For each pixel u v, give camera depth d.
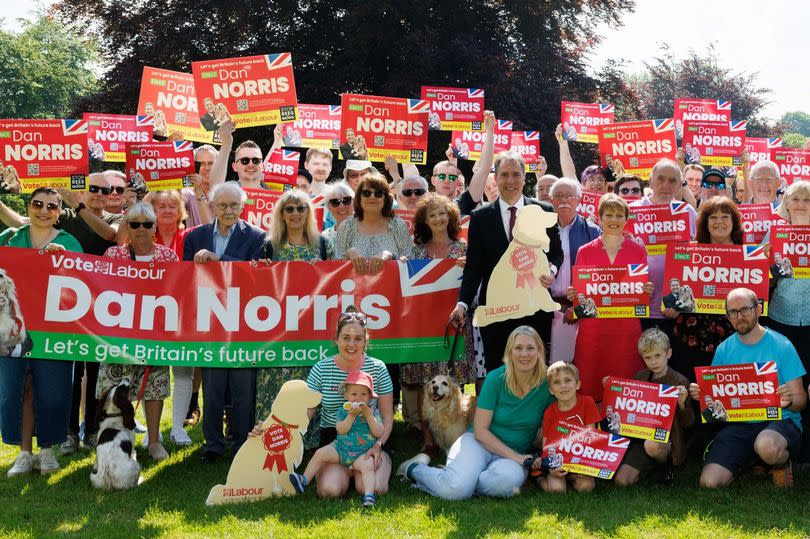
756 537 5.64
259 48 24.69
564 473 6.68
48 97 57.34
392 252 8.06
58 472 7.43
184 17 24.44
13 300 7.40
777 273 7.40
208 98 10.27
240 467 6.63
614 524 5.92
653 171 8.26
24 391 7.55
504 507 6.32
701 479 6.76
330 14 25.20
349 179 10.09
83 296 7.52
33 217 7.57
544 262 7.38
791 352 6.77
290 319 7.70
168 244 8.78
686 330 7.57
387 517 6.16
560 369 6.72
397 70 23.62
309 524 6.05
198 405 9.61
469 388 10.92
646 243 7.80
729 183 11.58
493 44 25.41
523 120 23.75
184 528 6.02
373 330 7.82
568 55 26.83
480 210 7.79
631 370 7.31
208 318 7.64
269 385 7.70
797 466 7.26
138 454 7.93
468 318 8.16
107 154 10.46
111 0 25.09
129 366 7.68
